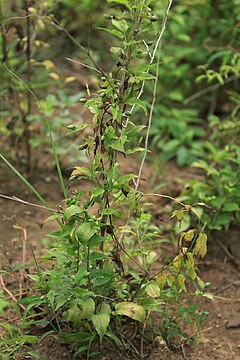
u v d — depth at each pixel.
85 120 5.23
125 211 4.16
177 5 5.07
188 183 4.21
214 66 5.30
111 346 3.29
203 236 3.12
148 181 4.76
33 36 4.37
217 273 3.95
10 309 3.51
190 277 3.25
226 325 3.56
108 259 3.19
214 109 5.44
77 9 5.46
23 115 4.48
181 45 5.54
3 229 4.17
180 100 5.12
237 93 5.16
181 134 5.07
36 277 3.21
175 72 5.22
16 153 4.62
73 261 3.14
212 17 5.21
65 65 5.71
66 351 3.26
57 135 4.84
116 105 2.97
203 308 3.69
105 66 5.69
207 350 3.39
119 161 4.97
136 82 3.06
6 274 3.62
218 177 4.20
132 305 3.06
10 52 4.45
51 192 4.58
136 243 3.97
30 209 4.40
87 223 2.90
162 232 4.20
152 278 3.31
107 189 3.04
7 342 3.12
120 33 3.04
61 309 3.27
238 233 4.16
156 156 4.89
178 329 3.44
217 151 4.66
